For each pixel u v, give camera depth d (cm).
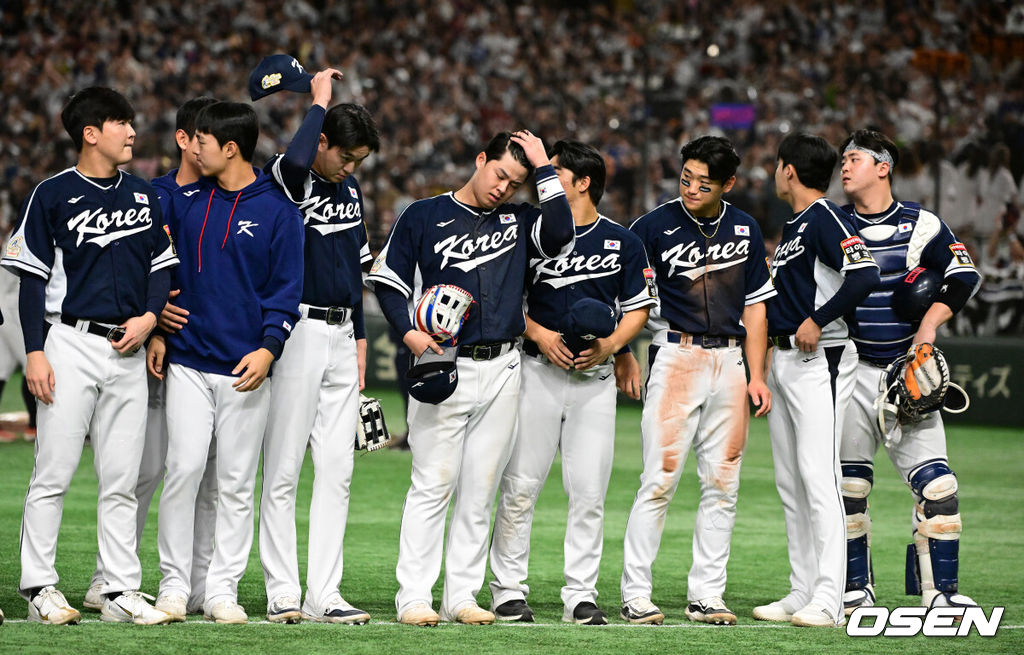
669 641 1762
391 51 8919
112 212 1741
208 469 1906
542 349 1883
